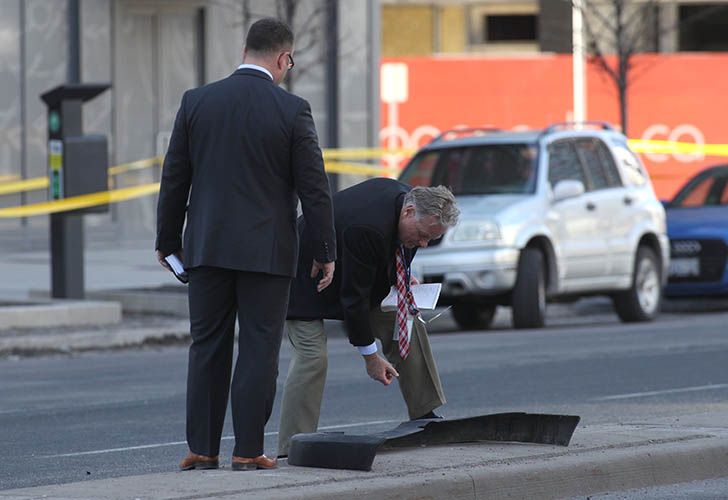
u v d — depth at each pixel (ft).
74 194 170.91
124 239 266.77
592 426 87.10
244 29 275.39
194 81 272.51
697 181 209.87
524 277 170.30
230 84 70.23
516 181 174.50
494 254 167.22
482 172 176.35
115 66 263.29
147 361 147.23
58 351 153.07
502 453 74.79
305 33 281.95
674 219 200.13
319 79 285.23
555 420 77.71
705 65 297.74
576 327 179.73
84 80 259.19
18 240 255.29
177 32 270.67
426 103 298.35
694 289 196.95
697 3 325.62
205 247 69.62
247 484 66.59
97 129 262.06
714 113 298.35
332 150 282.56
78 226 175.52
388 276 75.36
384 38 332.39
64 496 65.05
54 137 172.86
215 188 69.67
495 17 330.34
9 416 108.58
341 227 73.61
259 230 69.62
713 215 199.72
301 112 70.23
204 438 71.61
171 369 139.74
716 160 298.35
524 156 175.63
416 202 73.36
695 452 77.97
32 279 217.15
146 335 159.74
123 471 84.58
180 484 66.80
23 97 255.91
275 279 70.44
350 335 74.95
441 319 195.83
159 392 122.11
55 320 161.38
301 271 76.28
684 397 114.01
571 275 176.04
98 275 222.48
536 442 78.02
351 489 65.72
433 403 78.69
